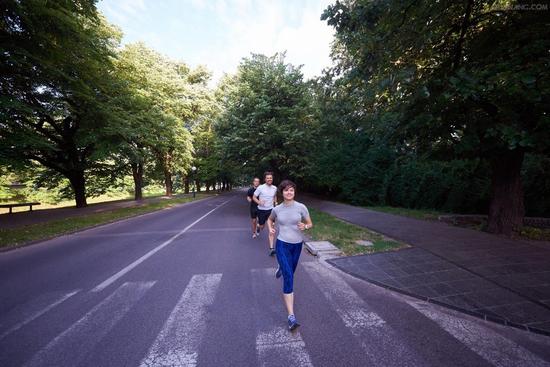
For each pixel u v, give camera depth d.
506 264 4.75
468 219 9.19
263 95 15.12
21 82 9.66
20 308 3.48
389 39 5.93
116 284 4.29
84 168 17.16
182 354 2.49
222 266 5.15
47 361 2.40
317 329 2.91
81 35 10.13
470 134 5.88
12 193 33.03
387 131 8.05
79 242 7.51
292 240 3.29
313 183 23.06
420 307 3.44
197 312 3.32
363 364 2.33
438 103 5.57
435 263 4.96
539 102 4.93
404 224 8.98
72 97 12.24
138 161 18.48
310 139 16.34
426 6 5.62
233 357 2.45
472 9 6.21
